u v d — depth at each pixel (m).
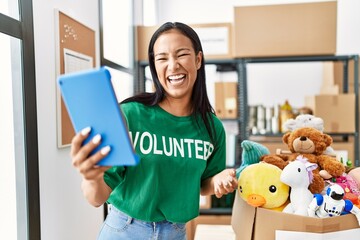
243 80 2.36
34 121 1.24
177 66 0.87
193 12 3.15
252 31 2.27
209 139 0.99
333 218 0.76
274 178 0.86
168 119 0.94
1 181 1.23
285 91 3.01
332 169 0.94
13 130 1.22
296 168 0.86
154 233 0.90
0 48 1.20
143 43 2.58
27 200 1.21
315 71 2.96
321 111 2.24
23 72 1.19
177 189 0.91
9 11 1.17
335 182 0.93
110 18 2.26
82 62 1.67
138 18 2.81
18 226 1.23
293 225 0.78
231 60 2.37
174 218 0.90
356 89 2.28
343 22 2.79
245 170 0.90
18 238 1.24
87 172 0.58
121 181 0.86
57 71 1.42
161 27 0.91
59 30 1.43
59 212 1.45
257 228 0.84
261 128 2.53
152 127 0.91
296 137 1.07
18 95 1.20
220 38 2.38
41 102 1.31
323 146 1.04
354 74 2.30
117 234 0.90
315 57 2.29
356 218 0.78
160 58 0.89
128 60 2.56
